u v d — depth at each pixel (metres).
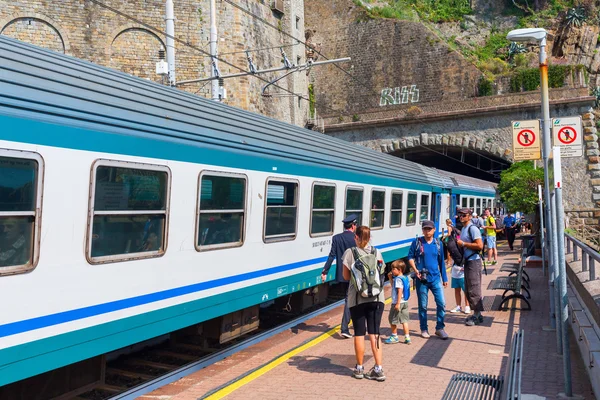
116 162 6.34
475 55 62.53
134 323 6.67
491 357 8.31
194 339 9.64
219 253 8.27
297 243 10.69
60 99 5.86
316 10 53.22
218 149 8.16
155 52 29.77
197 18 30.66
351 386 7.01
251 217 9.08
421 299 9.62
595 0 69.56
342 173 12.57
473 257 10.67
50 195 5.55
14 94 5.32
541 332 9.90
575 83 43.59
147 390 7.07
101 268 6.18
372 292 7.12
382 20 50.53
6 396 6.07
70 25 27.78
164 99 7.78
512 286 12.37
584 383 6.89
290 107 41.03
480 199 30.06
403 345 9.10
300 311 12.00
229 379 7.36
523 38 10.56
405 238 17.09
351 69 51.53
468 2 70.00
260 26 35.78
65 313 5.74
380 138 43.47
